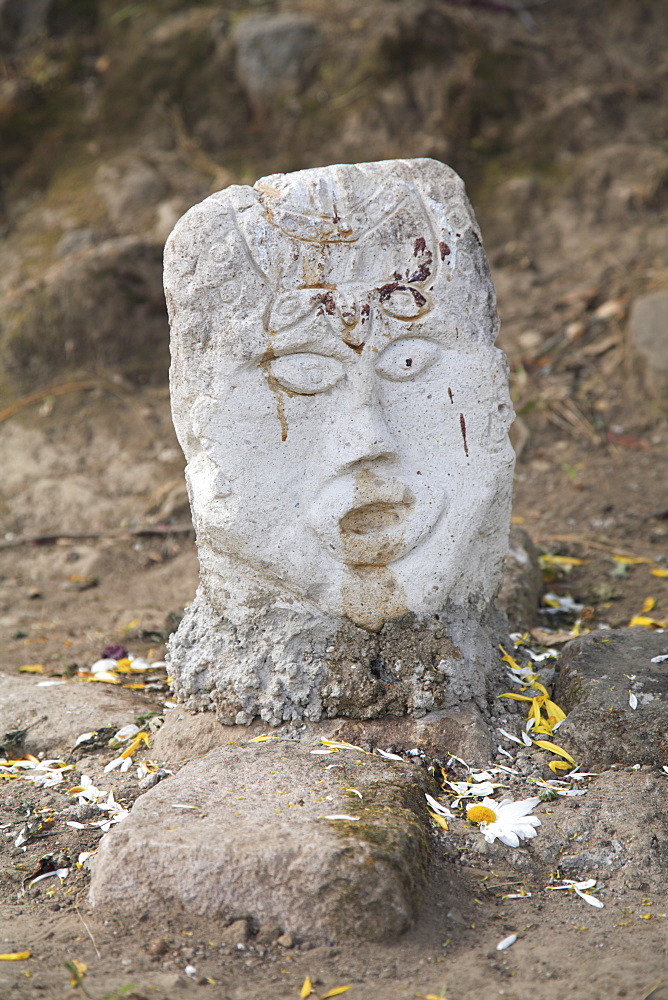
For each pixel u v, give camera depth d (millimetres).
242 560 2883
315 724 2910
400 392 2883
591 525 5000
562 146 7207
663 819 2529
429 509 2891
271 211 2771
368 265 2811
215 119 7547
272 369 2795
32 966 2100
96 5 8109
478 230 2914
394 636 2943
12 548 5258
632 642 3213
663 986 2014
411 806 2514
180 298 2775
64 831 2658
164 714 3193
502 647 3221
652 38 7727
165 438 5918
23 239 7023
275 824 2359
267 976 2100
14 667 3967
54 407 6113
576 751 2820
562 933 2227
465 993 2035
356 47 7562
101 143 7516
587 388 5922
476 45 7547
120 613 4488
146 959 2143
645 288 6312
